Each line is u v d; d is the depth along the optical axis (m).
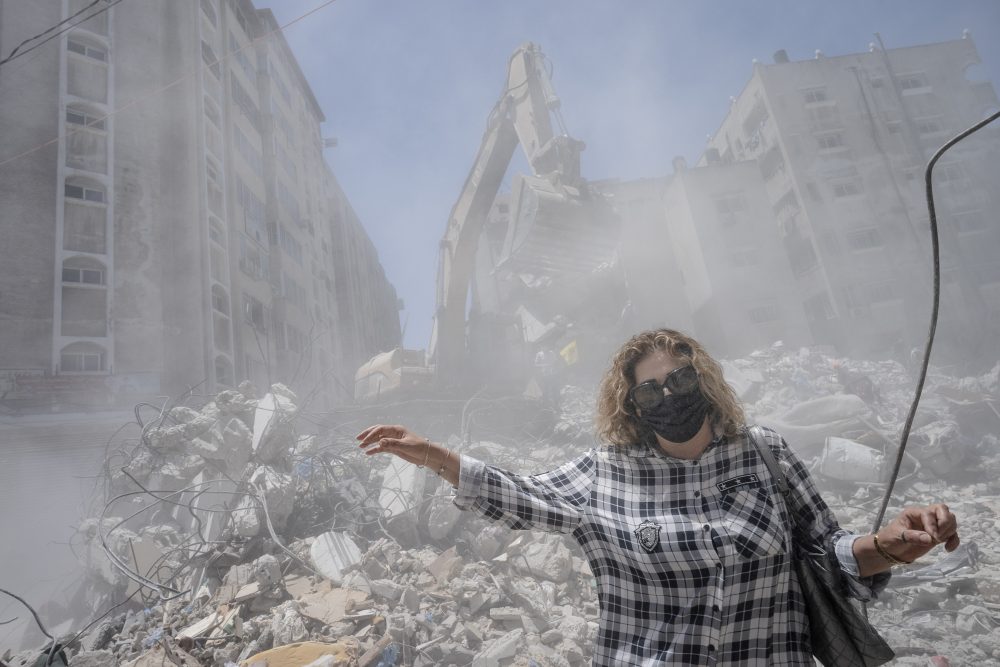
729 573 1.27
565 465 1.60
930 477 8.56
